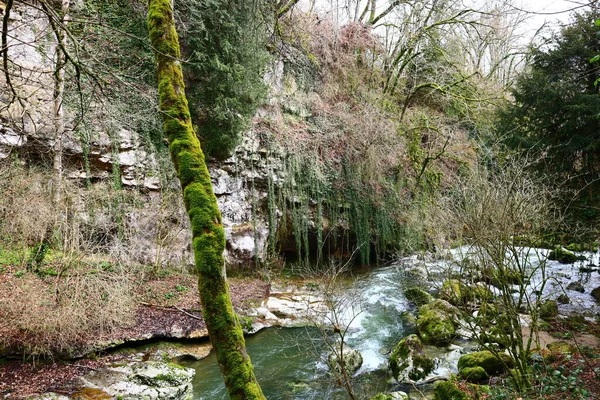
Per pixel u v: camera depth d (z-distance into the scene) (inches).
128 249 319.9
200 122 395.9
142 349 257.3
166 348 263.6
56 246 291.7
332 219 506.0
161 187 381.4
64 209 292.4
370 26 619.8
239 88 399.5
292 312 348.5
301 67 545.3
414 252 464.1
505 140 470.3
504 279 204.2
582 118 400.8
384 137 523.5
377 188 529.3
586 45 415.2
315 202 492.1
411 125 577.3
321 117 526.9
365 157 523.8
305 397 224.1
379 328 328.2
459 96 541.3
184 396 216.8
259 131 462.6
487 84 599.8
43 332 224.5
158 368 227.8
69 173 328.8
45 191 294.7
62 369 216.1
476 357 241.6
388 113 575.8
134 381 212.8
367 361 270.7
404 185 560.7
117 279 268.2
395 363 248.7
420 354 247.1
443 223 324.5
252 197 450.0
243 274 430.3
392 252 551.2
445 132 550.6
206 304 86.1
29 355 216.5
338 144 522.0
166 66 97.0
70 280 241.9
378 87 620.7
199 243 88.0
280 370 255.4
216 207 92.6
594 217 389.7
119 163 354.0
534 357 206.7
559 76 434.9
